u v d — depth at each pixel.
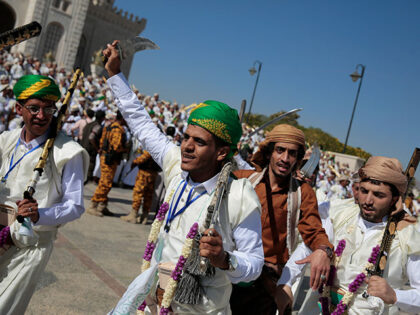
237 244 1.79
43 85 2.20
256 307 2.22
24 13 41.97
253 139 22.78
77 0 44.09
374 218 2.48
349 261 2.49
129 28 53.78
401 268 2.39
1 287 2.17
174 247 1.83
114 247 5.54
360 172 2.52
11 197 2.25
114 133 7.16
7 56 19.53
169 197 1.92
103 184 7.23
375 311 2.35
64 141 2.33
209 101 1.83
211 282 1.77
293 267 2.26
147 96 22.80
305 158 3.45
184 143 1.82
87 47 50.66
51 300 3.61
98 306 3.68
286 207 2.36
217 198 1.69
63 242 5.29
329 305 2.49
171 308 1.81
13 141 2.36
